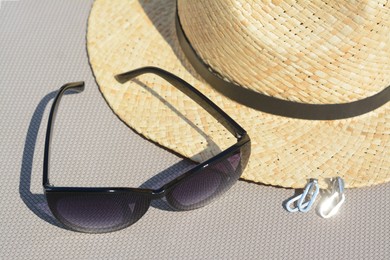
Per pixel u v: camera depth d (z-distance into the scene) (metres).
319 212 0.53
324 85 0.51
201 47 0.54
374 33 0.49
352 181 0.53
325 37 0.49
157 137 0.54
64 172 0.54
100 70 0.58
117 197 0.49
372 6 0.47
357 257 0.51
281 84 0.52
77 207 0.49
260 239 0.52
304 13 0.49
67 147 0.55
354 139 0.54
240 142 0.51
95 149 0.55
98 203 0.49
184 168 0.54
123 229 0.52
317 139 0.54
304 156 0.53
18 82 0.58
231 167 0.51
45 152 0.51
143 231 0.52
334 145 0.54
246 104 0.55
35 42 0.61
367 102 0.53
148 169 0.54
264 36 0.50
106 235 0.51
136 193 0.49
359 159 0.53
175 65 0.57
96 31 0.60
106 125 0.56
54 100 0.54
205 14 0.53
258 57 0.51
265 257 0.51
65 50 0.61
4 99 0.57
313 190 0.53
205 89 0.56
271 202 0.53
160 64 0.58
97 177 0.54
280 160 0.53
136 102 0.56
